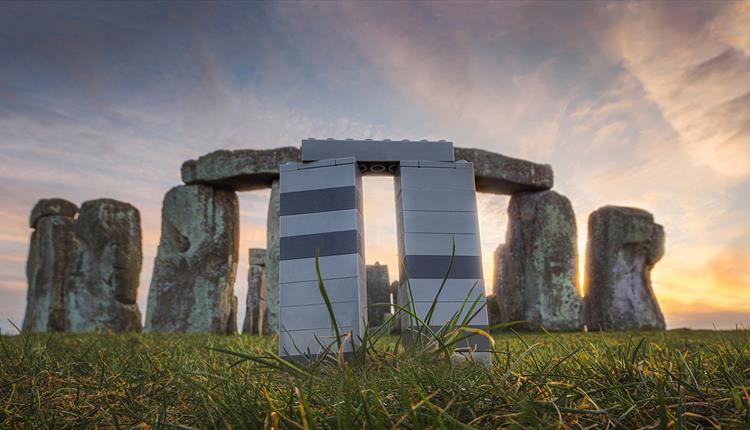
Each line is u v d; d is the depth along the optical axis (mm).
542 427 1423
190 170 16859
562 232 17719
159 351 4855
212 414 1909
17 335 7504
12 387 2650
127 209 18031
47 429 2004
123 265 17484
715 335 8117
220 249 16672
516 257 18156
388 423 1528
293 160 15664
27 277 20047
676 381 1979
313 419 1505
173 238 16922
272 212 15820
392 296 17578
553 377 2238
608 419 1648
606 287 17734
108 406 2184
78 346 5465
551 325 17156
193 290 16453
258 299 19438
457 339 2252
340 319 3812
